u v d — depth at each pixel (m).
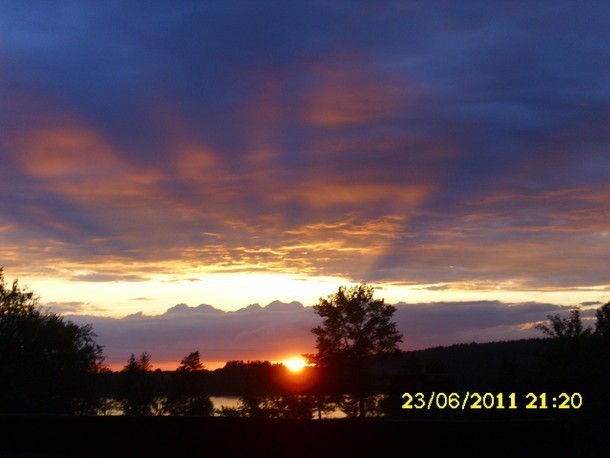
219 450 13.02
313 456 12.39
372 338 57.38
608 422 24.25
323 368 56.81
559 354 26.61
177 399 56.19
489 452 11.55
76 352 41.47
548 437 11.54
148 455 13.48
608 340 27.05
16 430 14.61
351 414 55.38
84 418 14.17
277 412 54.25
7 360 38.09
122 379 55.25
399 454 11.93
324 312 58.12
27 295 40.78
